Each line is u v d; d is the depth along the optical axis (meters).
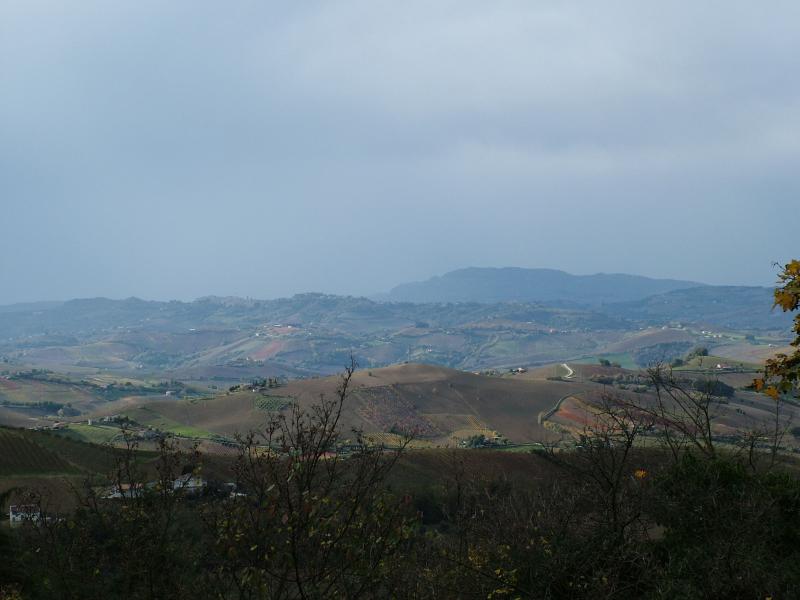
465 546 12.74
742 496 14.89
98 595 8.30
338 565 7.54
